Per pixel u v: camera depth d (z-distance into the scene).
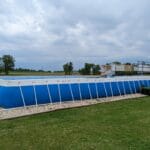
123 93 26.05
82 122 12.05
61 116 13.52
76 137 9.48
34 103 17.52
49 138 9.30
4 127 10.88
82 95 21.39
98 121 12.31
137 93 27.56
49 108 16.31
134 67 52.09
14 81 17.06
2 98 16.77
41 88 18.52
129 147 8.43
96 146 8.48
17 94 16.81
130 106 17.58
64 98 19.78
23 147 8.28
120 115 13.98
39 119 12.68
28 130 10.40
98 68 54.06
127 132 10.30
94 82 23.27
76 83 21.48
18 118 12.91
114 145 8.62
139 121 12.45
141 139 9.33
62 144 8.65
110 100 21.17
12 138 9.23
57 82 19.91
